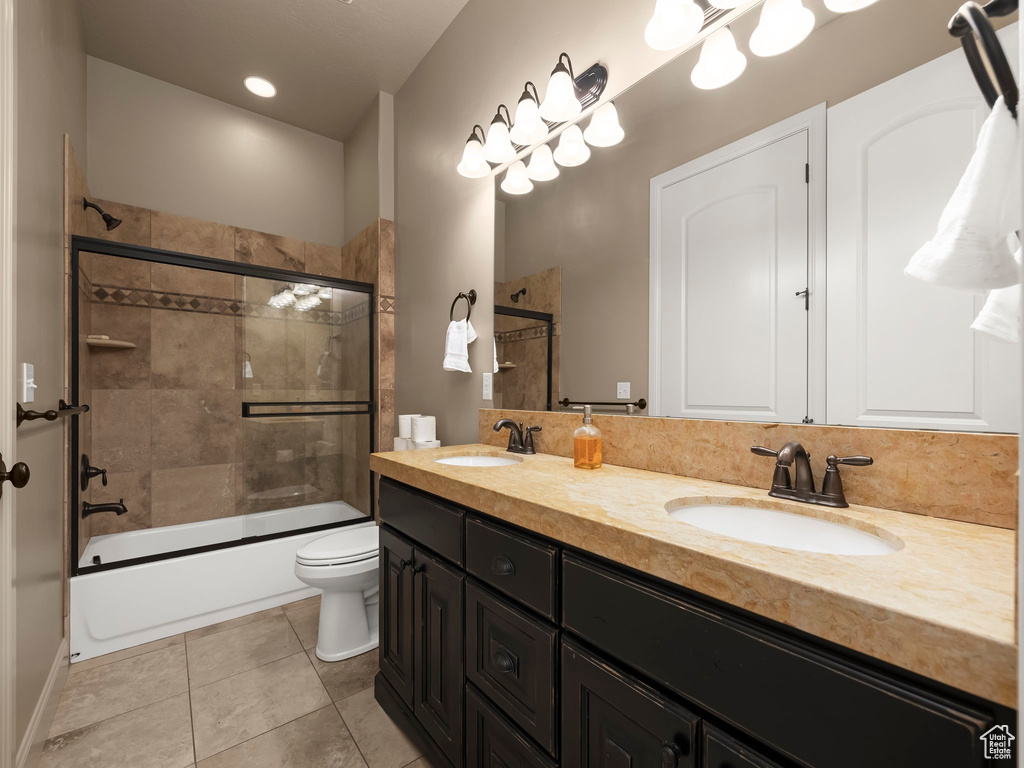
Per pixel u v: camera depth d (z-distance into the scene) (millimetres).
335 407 2854
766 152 1104
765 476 1062
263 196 2992
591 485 1110
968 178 589
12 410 1117
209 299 2701
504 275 1902
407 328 2633
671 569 677
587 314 1560
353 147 3158
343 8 2137
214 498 2740
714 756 627
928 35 852
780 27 1046
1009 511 749
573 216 1609
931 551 652
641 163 1394
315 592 2447
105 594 1905
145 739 1415
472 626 1131
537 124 1580
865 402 924
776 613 561
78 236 1970
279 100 2848
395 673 1487
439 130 2324
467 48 2111
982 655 415
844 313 960
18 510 1236
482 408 2020
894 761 474
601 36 1498
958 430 807
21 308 1266
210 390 2717
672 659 684
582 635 837
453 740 1195
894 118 893
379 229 2746
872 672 496
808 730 537
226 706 1570
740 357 1149
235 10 2141
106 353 2428
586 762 827
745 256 1142
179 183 2699
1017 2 502
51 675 1543
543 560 924
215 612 2158
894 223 889
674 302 1304
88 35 2299
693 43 1261
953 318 813
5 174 1096
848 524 836
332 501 2854
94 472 2143
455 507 1216
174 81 2664
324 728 1472
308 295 2738
